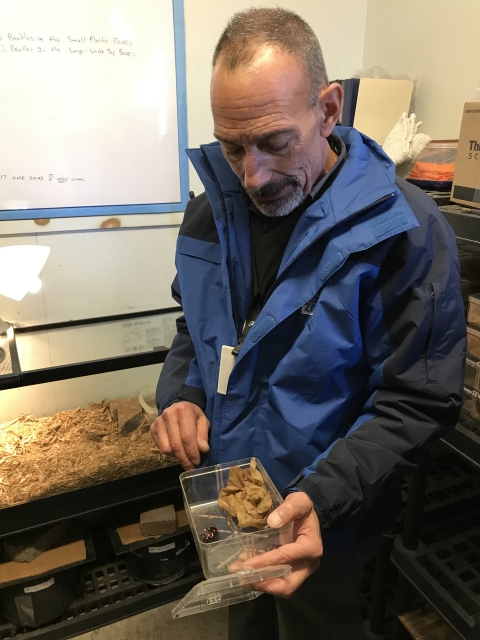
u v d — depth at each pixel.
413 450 0.82
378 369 0.86
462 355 0.83
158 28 1.52
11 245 1.56
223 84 0.74
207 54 1.62
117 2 1.45
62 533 1.56
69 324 1.63
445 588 1.17
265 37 0.73
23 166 1.50
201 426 1.05
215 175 1.01
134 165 1.62
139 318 1.70
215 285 1.05
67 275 1.66
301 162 0.81
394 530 1.29
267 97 0.72
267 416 0.98
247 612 1.27
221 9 1.59
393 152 1.28
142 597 1.60
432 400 0.81
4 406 1.60
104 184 1.60
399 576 1.31
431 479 1.46
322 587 1.10
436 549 1.25
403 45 1.63
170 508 1.61
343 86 1.52
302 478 0.84
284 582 0.74
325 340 0.86
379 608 1.43
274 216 0.91
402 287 0.81
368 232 0.80
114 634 1.57
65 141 1.52
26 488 1.37
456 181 1.08
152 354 1.42
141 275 1.76
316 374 0.89
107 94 1.52
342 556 1.06
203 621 1.61
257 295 0.99
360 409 0.96
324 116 0.83
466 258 1.16
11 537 1.46
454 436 1.07
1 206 1.51
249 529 0.83
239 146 0.79
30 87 1.44
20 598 1.44
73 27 1.43
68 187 1.56
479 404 1.06
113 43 1.48
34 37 1.40
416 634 1.29
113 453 1.48
